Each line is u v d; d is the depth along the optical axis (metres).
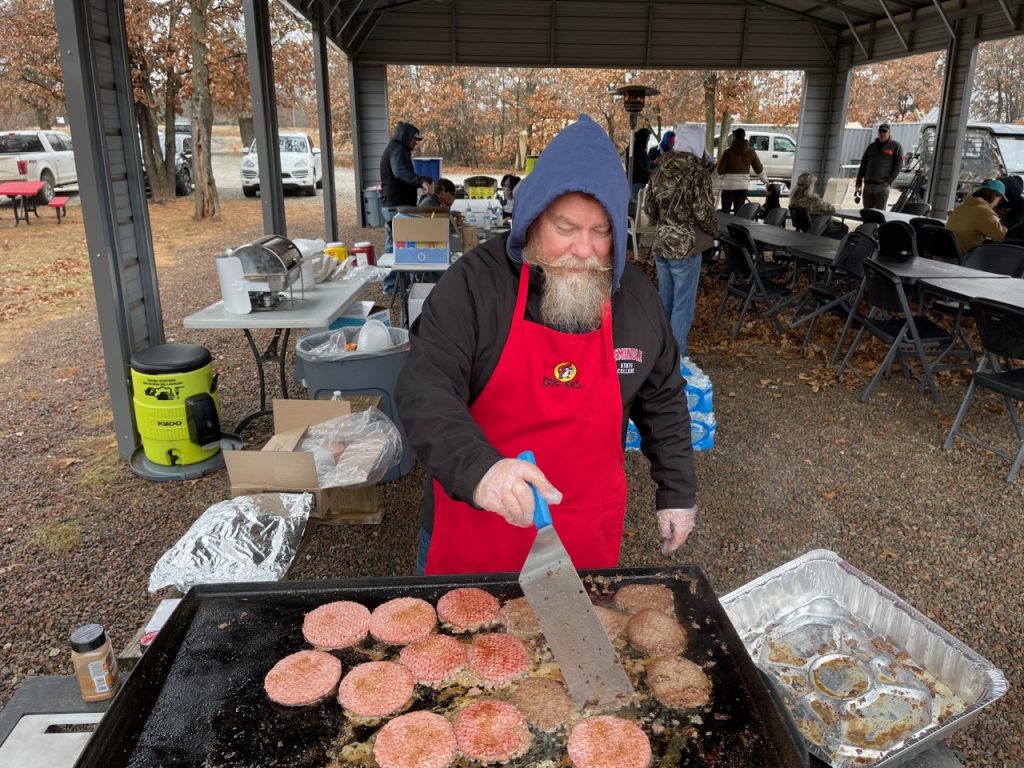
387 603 1.29
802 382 5.42
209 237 12.52
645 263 9.72
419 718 1.06
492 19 11.93
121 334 3.72
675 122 24.61
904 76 26.55
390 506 3.50
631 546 3.27
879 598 1.62
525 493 1.07
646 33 12.05
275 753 1.00
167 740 1.00
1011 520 3.45
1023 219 8.78
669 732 1.03
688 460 1.58
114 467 3.87
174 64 15.52
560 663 1.11
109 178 3.56
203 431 3.69
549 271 1.37
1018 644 2.60
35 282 9.08
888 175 10.83
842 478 3.89
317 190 20.69
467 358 1.40
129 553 3.07
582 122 1.33
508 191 9.17
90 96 3.37
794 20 12.12
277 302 3.77
